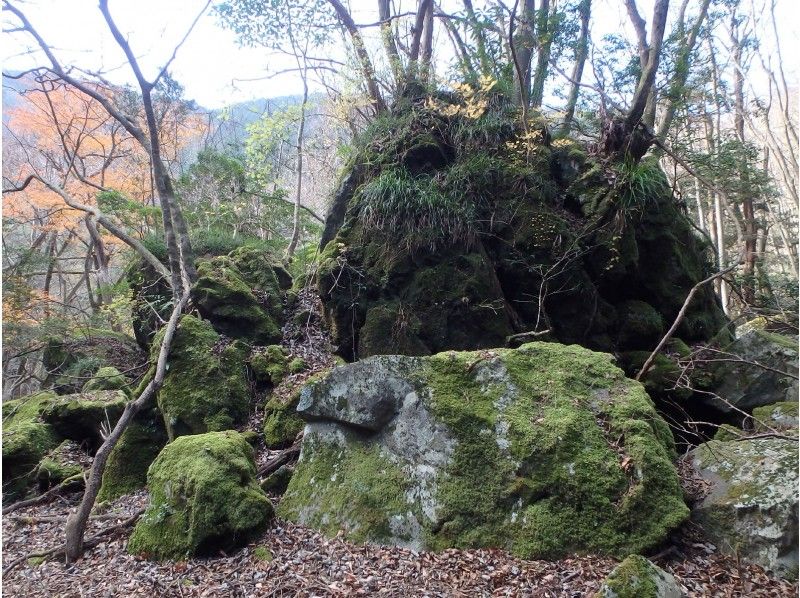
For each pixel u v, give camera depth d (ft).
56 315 41.09
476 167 24.08
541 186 24.48
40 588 12.80
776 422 17.07
